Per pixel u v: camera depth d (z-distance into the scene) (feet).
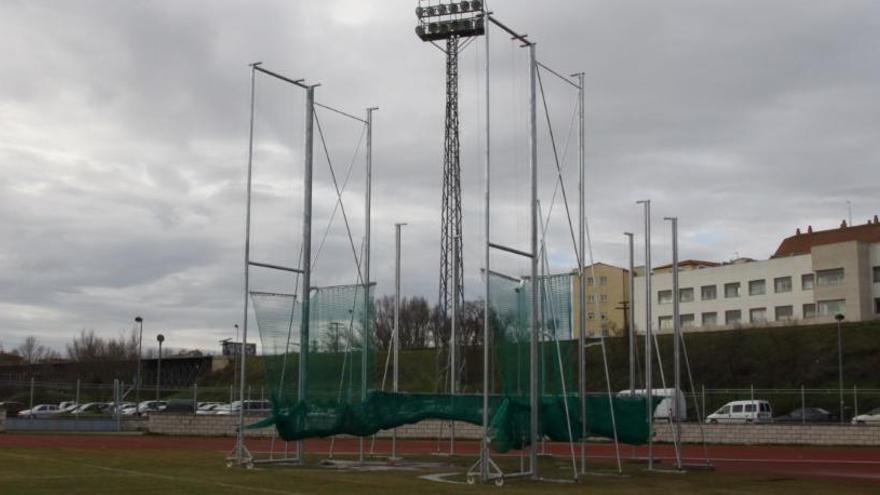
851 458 92.79
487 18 60.03
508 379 59.52
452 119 153.99
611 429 66.33
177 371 299.99
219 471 63.52
